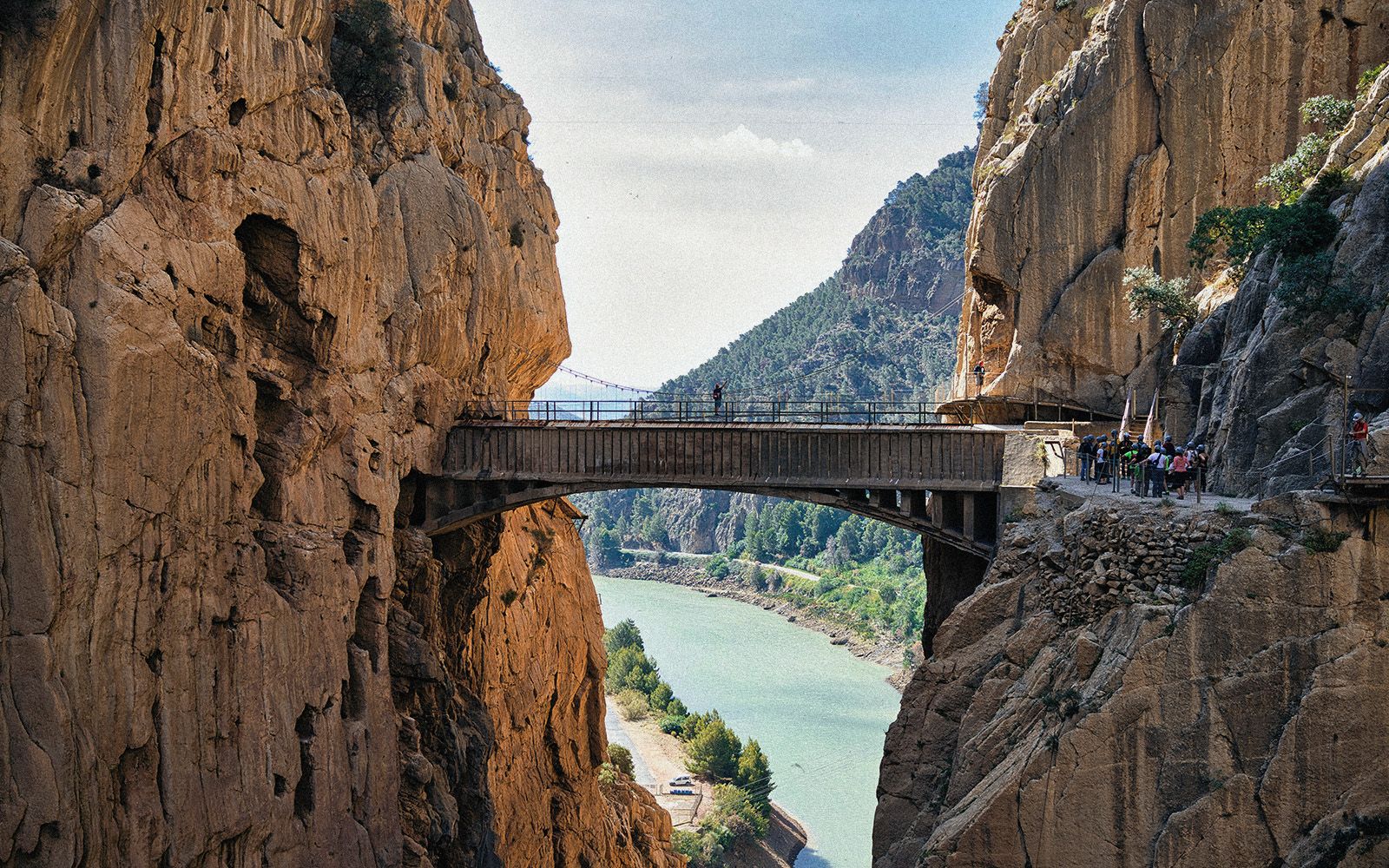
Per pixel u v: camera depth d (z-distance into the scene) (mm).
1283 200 47594
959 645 40594
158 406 31438
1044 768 31609
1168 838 30016
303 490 39719
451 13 62438
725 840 96250
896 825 40125
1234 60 54844
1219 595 30172
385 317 44906
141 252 31484
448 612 52875
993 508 45156
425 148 49812
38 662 27891
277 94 38188
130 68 31234
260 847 35562
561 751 66375
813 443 46062
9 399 27703
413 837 43594
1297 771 29031
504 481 48281
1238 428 36531
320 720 38906
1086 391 56750
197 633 33344
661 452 47062
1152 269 55688
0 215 28406
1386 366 33250
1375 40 52969
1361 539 29219
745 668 161875
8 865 27469
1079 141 57250
